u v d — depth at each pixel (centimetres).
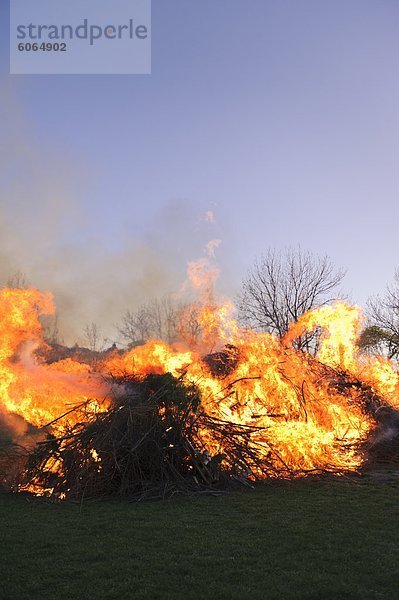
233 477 1041
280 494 973
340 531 748
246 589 561
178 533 746
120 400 1128
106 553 667
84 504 925
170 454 1031
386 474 1155
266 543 700
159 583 577
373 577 590
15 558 654
